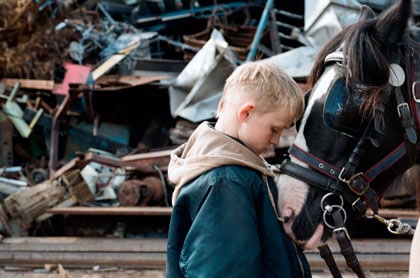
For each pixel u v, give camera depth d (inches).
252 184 44.9
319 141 50.1
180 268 45.0
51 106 209.0
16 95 200.7
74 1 223.5
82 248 135.9
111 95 198.8
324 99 50.2
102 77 192.7
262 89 45.4
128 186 145.5
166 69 206.2
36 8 202.7
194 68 173.0
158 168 151.3
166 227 148.9
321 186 49.6
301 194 49.9
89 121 196.5
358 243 134.5
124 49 211.0
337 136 49.5
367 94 48.4
